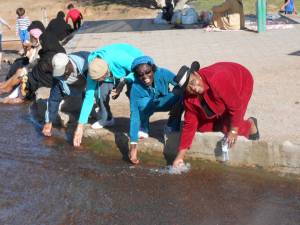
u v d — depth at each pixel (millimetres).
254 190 3637
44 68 5844
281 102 5117
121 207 3494
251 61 7195
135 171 4020
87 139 4578
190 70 3582
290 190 3617
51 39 5910
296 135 4195
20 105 5918
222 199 3543
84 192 3719
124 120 4816
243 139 3893
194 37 9828
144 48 8812
